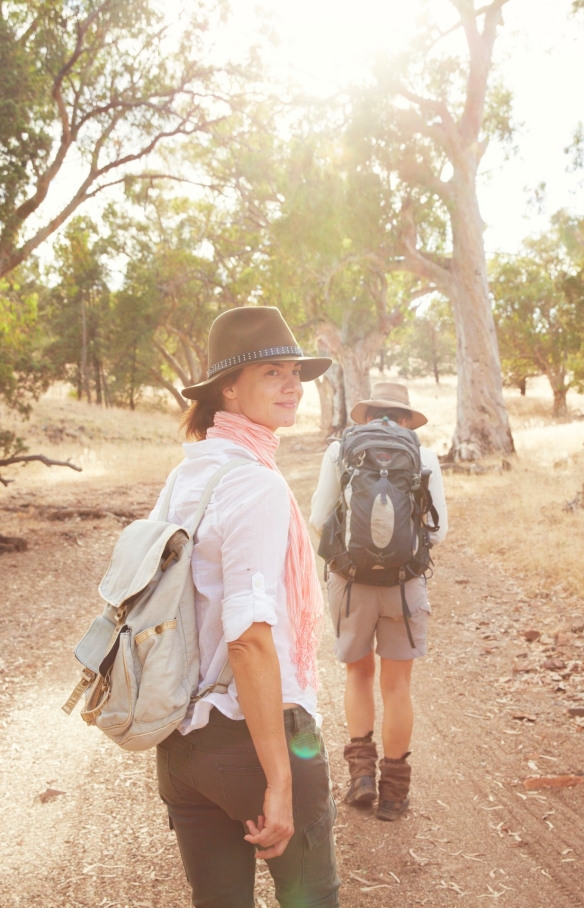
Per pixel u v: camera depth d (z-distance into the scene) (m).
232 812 1.54
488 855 2.87
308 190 18.09
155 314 38.34
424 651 3.14
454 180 19.53
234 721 1.52
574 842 2.94
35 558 8.79
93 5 10.72
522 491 11.84
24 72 9.62
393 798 3.15
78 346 43.31
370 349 31.42
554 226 19.78
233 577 1.49
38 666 5.23
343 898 2.62
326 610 7.03
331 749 3.91
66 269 35.81
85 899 2.61
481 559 8.16
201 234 34.84
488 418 19.19
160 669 1.49
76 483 15.95
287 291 28.30
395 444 3.04
